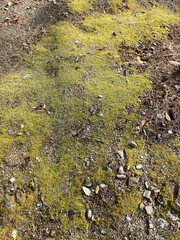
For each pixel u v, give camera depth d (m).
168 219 2.06
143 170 2.33
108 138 2.55
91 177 2.27
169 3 4.93
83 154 2.42
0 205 2.11
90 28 3.85
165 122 2.70
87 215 2.08
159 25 4.17
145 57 3.54
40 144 2.49
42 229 2.03
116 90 2.96
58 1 4.30
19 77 3.18
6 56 3.50
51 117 2.71
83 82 3.03
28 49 3.58
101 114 2.72
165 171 2.31
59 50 3.45
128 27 3.97
